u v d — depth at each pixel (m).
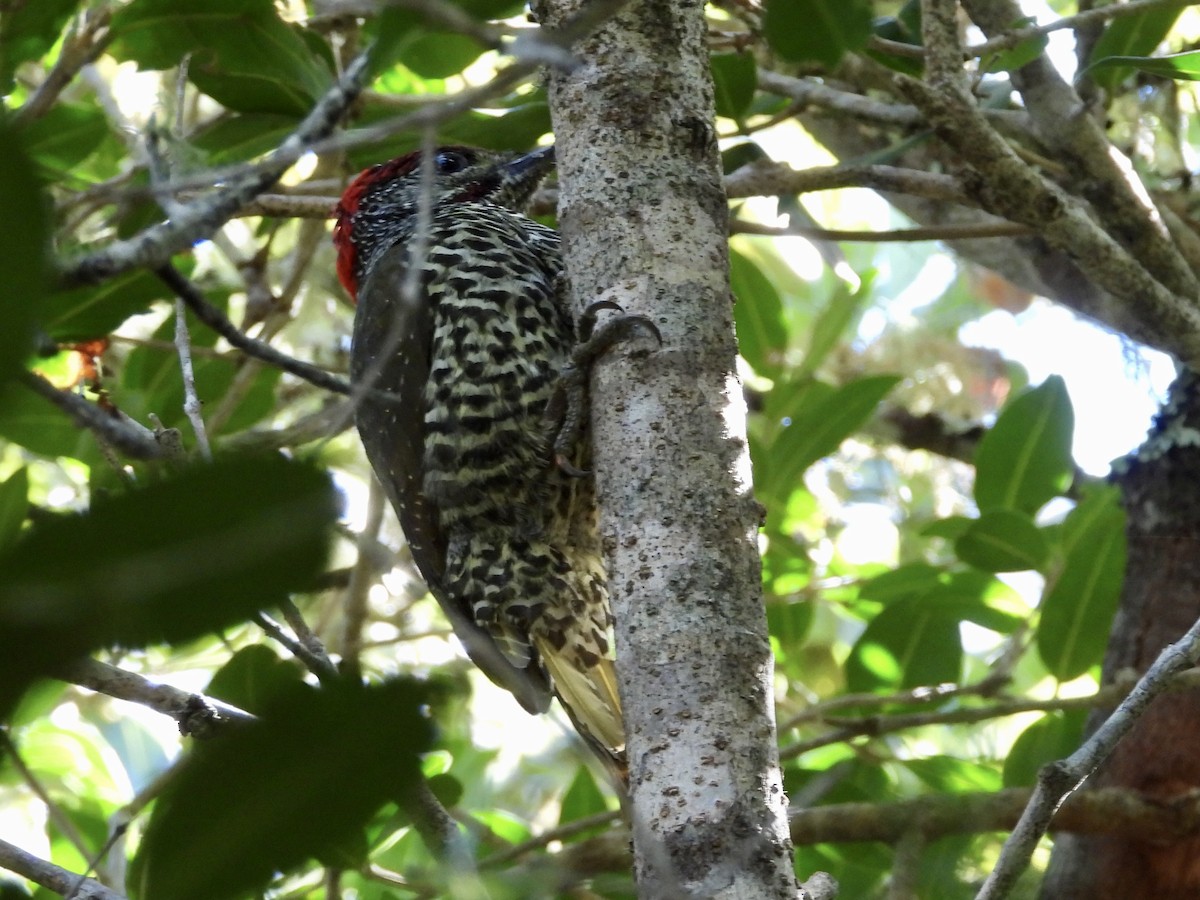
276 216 8.53
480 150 9.49
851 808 7.42
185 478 2.11
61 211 4.38
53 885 5.05
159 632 2.12
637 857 4.33
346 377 10.76
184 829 2.45
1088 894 7.46
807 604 9.74
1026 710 7.94
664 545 4.78
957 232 8.38
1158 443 8.16
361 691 2.38
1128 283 7.36
